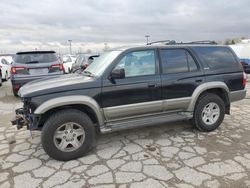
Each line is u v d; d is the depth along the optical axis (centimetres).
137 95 401
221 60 480
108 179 311
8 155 387
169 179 309
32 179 315
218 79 467
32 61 775
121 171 330
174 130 486
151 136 457
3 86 1170
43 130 349
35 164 355
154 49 424
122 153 386
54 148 353
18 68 763
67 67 1554
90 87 370
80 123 364
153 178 311
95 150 399
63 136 360
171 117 437
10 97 868
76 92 362
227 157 366
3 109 691
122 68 387
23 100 368
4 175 326
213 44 487
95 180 310
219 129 490
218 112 475
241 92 498
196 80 446
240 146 406
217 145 411
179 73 434
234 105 694
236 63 495
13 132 492
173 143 422
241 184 296
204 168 334
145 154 381
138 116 416
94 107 371
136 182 303
